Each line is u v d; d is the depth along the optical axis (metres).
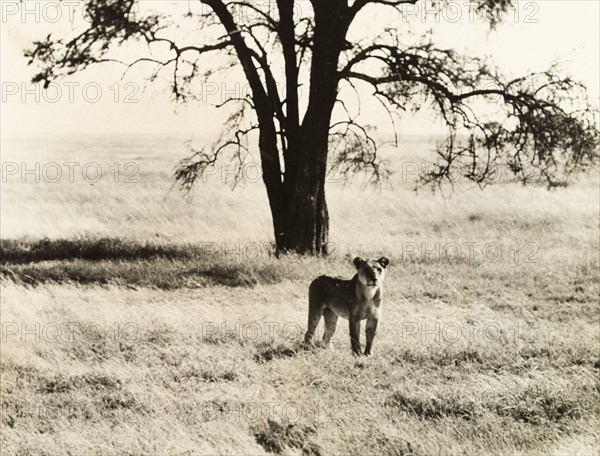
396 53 19.00
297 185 19.39
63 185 36.12
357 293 10.98
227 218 25.22
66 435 8.71
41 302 13.97
